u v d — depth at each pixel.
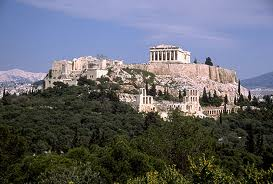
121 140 133.00
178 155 136.62
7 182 129.75
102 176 116.62
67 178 105.75
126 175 116.94
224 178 74.12
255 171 71.88
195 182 75.81
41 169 121.56
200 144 142.25
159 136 148.75
